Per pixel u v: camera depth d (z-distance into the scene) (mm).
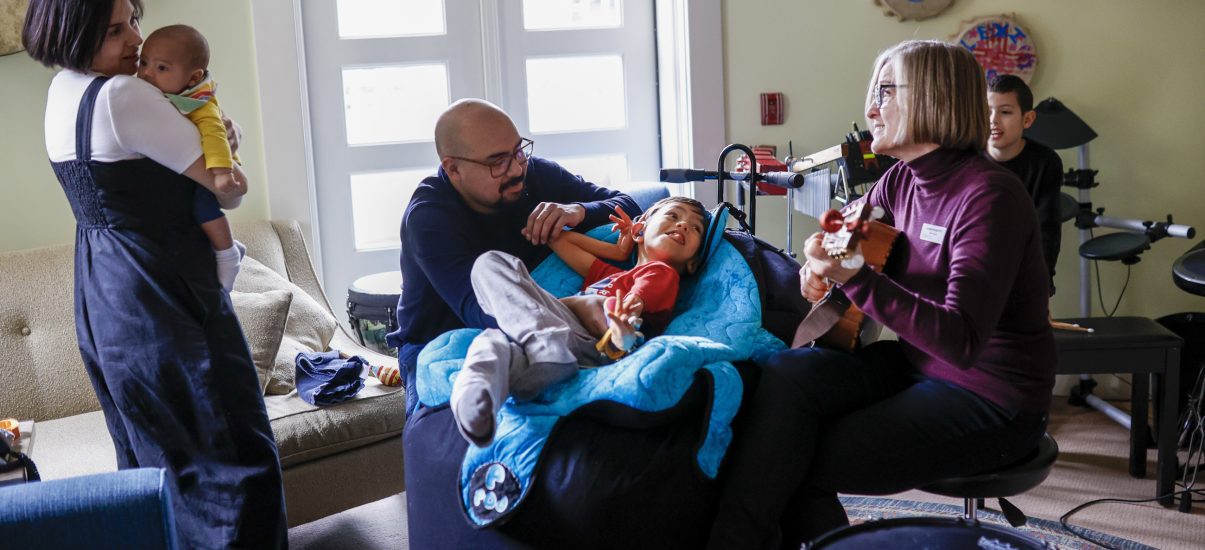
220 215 2002
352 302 3025
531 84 3582
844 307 1720
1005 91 2922
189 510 2027
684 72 3406
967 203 1613
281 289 2854
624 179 3691
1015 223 1586
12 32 2818
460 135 2070
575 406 1728
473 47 3504
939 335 1528
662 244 2055
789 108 3447
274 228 3104
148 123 1863
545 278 2115
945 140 1631
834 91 3457
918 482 1675
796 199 2887
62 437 2438
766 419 1679
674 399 1701
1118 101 3432
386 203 3527
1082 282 3395
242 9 3123
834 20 3418
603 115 3652
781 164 2840
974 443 1647
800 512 1730
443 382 1861
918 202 1719
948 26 3420
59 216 2965
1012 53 3389
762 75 3420
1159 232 3031
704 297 2055
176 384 1945
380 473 2512
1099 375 3555
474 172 2082
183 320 1939
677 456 1684
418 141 3514
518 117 3580
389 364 2742
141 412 1974
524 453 1706
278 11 3133
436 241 2039
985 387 1651
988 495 1687
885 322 1570
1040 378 1661
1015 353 1653
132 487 1522
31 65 2885
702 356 1757
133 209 1901
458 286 1988
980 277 1555
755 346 1942
